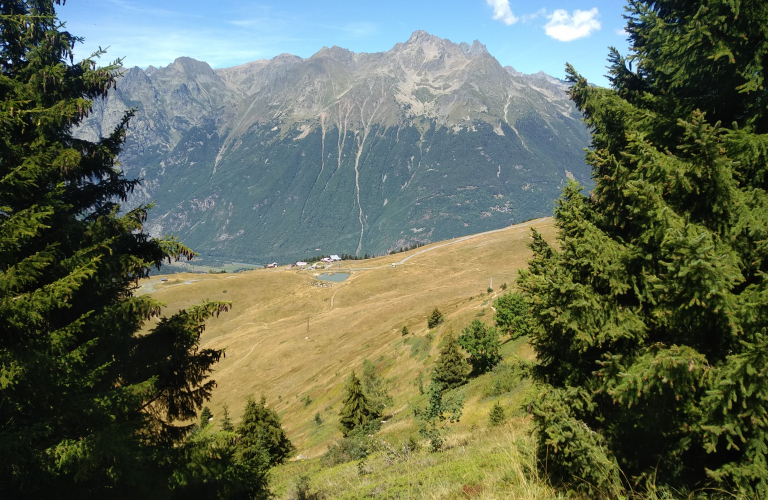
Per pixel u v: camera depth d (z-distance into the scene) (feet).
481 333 123.54
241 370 331.36
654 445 18.89
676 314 16.76
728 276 14.90
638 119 23.70
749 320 15.35
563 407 19.66
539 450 21.25
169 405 29.99
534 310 21.77
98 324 24.63
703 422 16.03
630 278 19.80
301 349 344.08
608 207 23.16
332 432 134.72
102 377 26.37
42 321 22.30
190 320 28.96
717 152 17.06
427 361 174.29
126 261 27.68
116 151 32.71
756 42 19.19
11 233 20.81
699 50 20.26
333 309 472.03
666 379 15.06
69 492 22.49
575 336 19.60
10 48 28.68
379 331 326.44
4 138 24.13
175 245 32.32
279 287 572.51
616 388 16.12
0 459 18.20
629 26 27.48
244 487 29.14
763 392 13.94
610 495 18.29
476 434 47.29
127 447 21.16
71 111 26.50
